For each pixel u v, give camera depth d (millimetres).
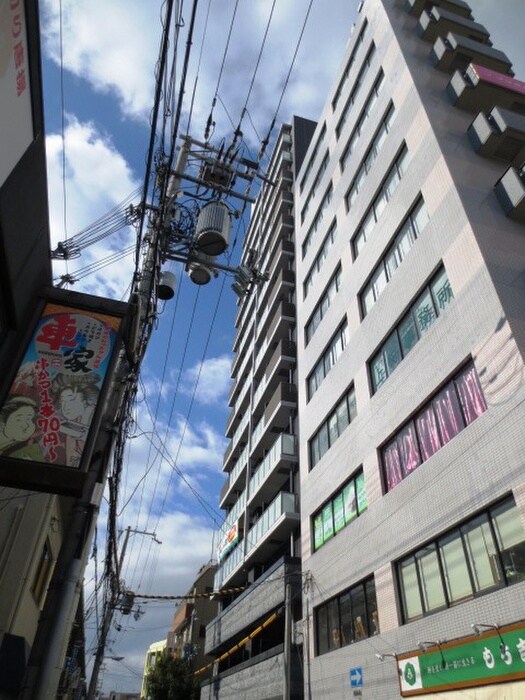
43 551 11242
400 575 11531
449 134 14086
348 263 18594
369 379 15070
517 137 13047
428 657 9461
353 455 15000
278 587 18703
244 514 27812
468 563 9469
